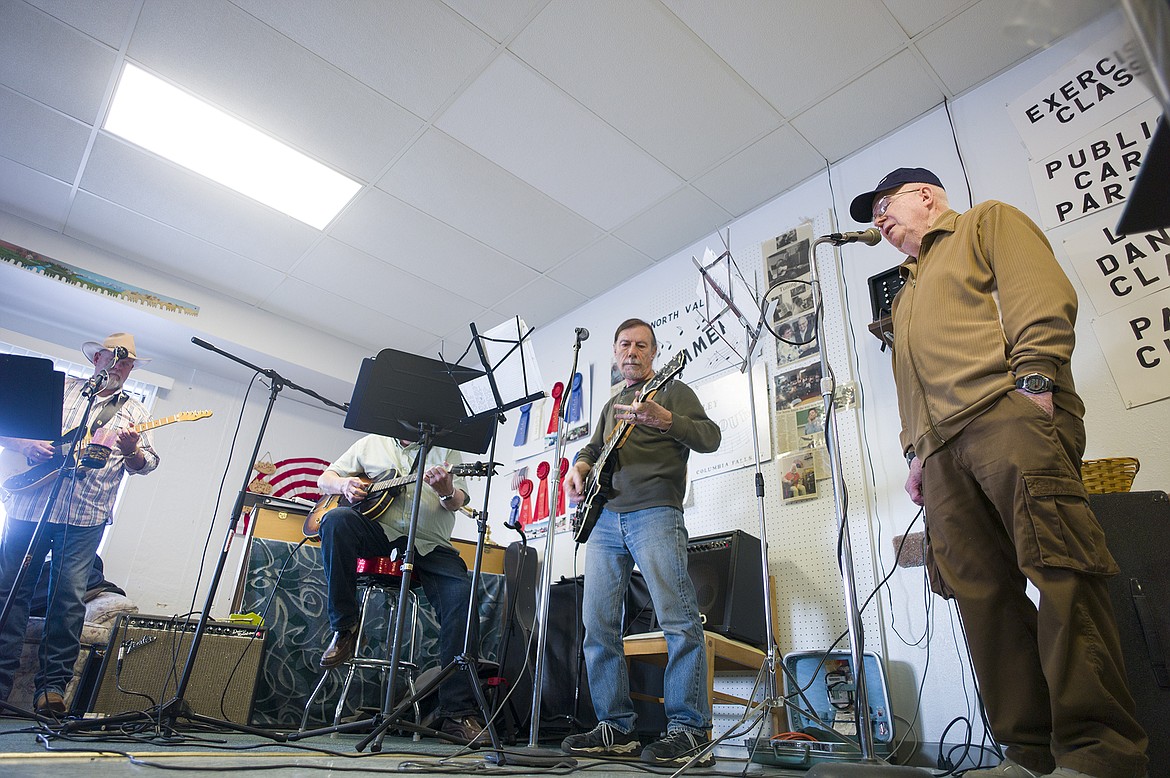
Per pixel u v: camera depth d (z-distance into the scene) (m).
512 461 4.70
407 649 3.23
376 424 2.36
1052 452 1.38
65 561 2.86
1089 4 0.56
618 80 3.11
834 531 2.88
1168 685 1.53
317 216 4.05
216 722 1.92
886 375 2.93
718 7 2.78
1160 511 1.66
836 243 2.00
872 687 2.51
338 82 3.21
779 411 3.24
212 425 5.12
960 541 1.55
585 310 4.71
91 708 2.51
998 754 2.15
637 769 1.73
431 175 3.71
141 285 4.49
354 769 1.41
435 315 5.00
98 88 3.30
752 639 2.74
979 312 1.59
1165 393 2.23
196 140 3.58
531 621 3.16
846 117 3.24
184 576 4.70
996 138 2.92
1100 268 2.47
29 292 4.30
